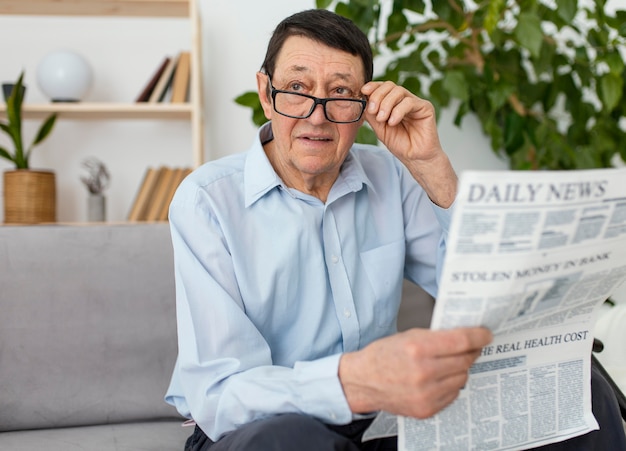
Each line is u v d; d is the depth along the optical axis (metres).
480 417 0.93
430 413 0.86
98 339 1.51
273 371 1.00
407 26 2.08
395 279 1.31
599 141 2.20
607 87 1.95
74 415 1.48
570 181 0.78
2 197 2.26
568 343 0.98
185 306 1.11
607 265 0.89
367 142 1.87
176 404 1.25
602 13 1.95
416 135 1.22
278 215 1.21
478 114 2.25
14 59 2.26
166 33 2.32
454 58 2.20
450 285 0.81
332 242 1.25
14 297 1.48
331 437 0.88
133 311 1.52
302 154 1.14
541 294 0.87
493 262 0.80
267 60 1.17
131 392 1.51
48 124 2.09
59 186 2.29
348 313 1.24
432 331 0.85
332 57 1.10
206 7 2.30
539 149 2.14
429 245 1.39
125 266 1.53
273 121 1.17
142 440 1.37
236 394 0.98
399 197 1.38
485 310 0.84
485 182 0.75
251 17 2.32
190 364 1.08
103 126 2.30
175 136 2.33
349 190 1.27
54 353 1.49
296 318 1.22
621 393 1.20
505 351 0.93
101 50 2.30
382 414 0.92
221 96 2.32
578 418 1.00
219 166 1.25
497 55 2.22
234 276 1.16
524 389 0.96
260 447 0.86
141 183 2.26
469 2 2.35
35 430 1.48
